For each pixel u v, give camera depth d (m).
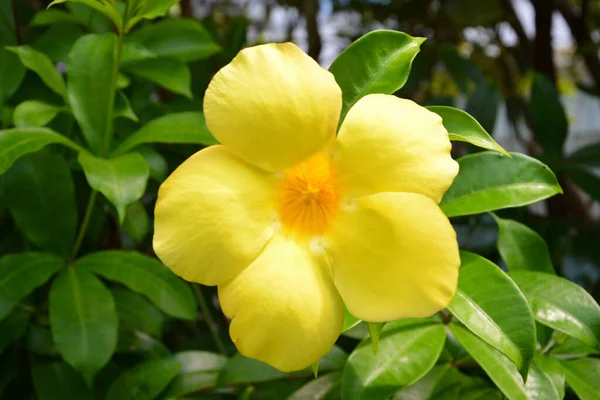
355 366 0.35
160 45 0.50
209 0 1.01
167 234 0.31
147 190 0.52
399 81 0.36
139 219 0.46
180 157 0.52
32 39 0.54
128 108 0.44
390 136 0.31
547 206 0.69
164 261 0.31
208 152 0.32
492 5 0.78
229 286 0.32
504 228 0.41
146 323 0.46
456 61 0.69
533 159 0.38
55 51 0.49
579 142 1.21
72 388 0.43
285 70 0.32
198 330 0.57
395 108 0.32
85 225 0.43
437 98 0.58
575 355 0.39
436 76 1.02
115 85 0.42
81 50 0.43
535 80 0.58
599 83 0.81
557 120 0.57
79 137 0.49
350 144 0.32
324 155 0.33
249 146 0.32
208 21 0.64
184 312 0.42
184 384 0.42
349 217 0.32
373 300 0.31
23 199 0.43
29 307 0.45
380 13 0.91
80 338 0.40
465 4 0.78
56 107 0.44
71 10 0.52
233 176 0.32
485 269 0.35
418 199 0.31
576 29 0.80
